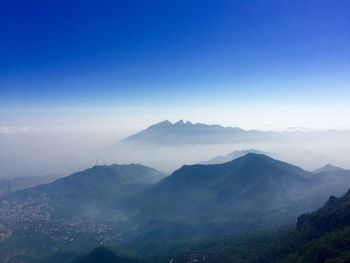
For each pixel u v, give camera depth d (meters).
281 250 177.75
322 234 167.00
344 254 132.50
